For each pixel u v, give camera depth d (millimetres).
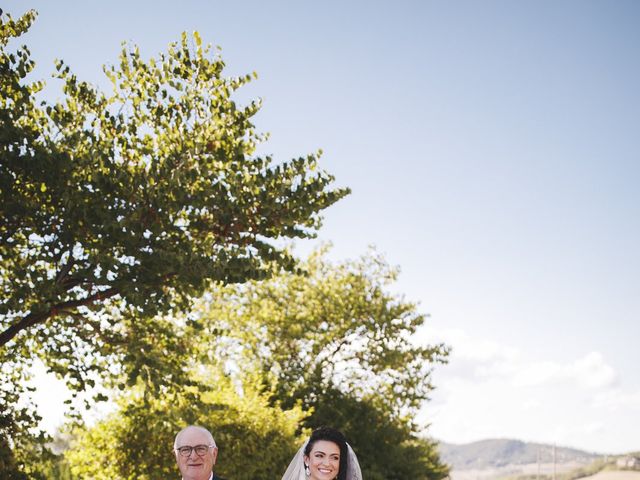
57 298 12797
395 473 30109
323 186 13562
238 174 13578
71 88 14086
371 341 32000
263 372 29516
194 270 12594
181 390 14781
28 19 14125
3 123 12477
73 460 18781
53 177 12500
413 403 31719
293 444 20875
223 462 19484
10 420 13945
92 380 14438
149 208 12727
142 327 14719
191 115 13992
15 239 14070
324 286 33062
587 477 163625
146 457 18547
